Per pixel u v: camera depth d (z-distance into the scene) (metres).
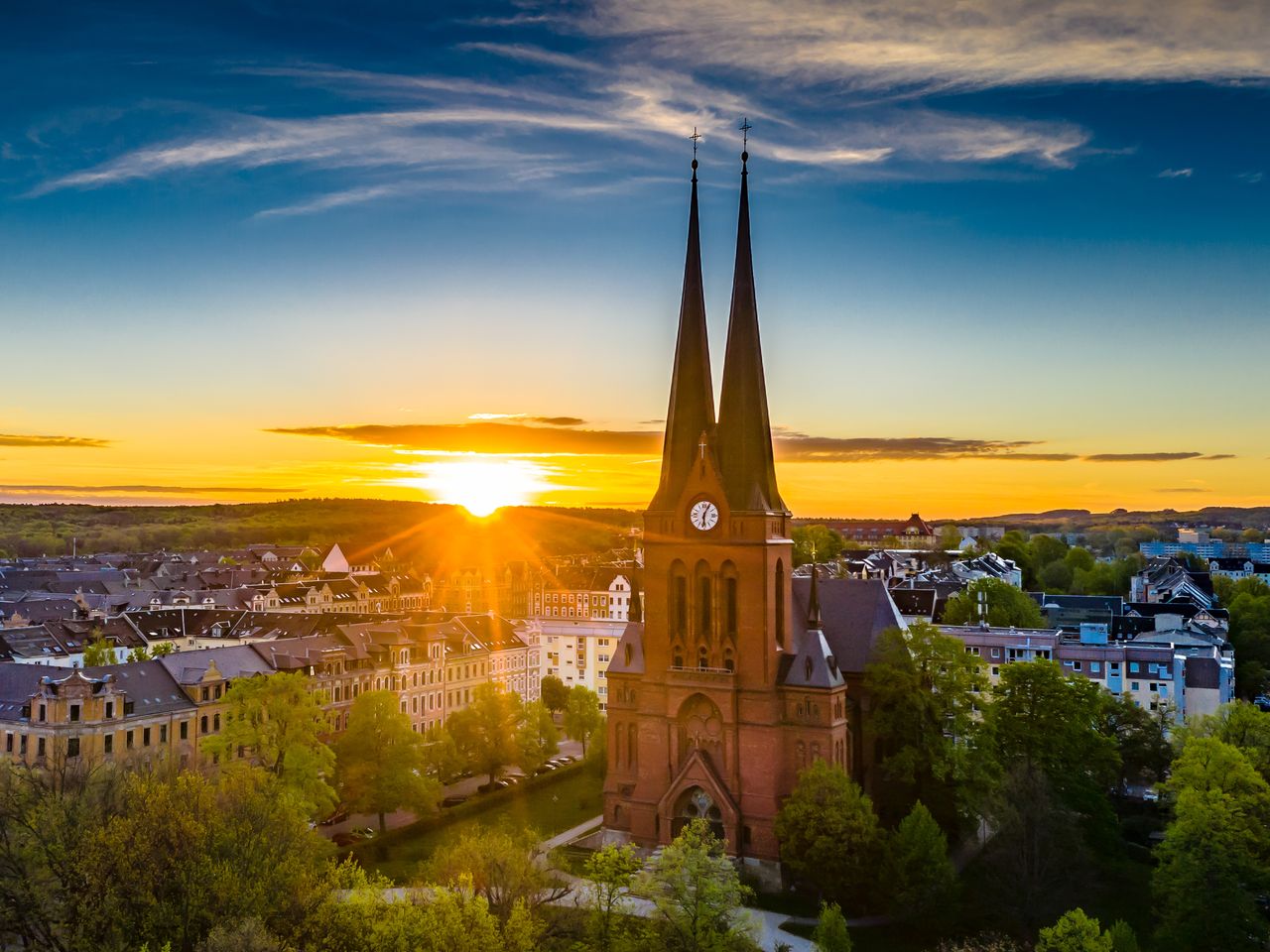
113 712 123.50
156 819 78.25
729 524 108.31
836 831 95.94
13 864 78.12
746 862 105.69
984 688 114.31
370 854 112.69
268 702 116.38
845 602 119.25
